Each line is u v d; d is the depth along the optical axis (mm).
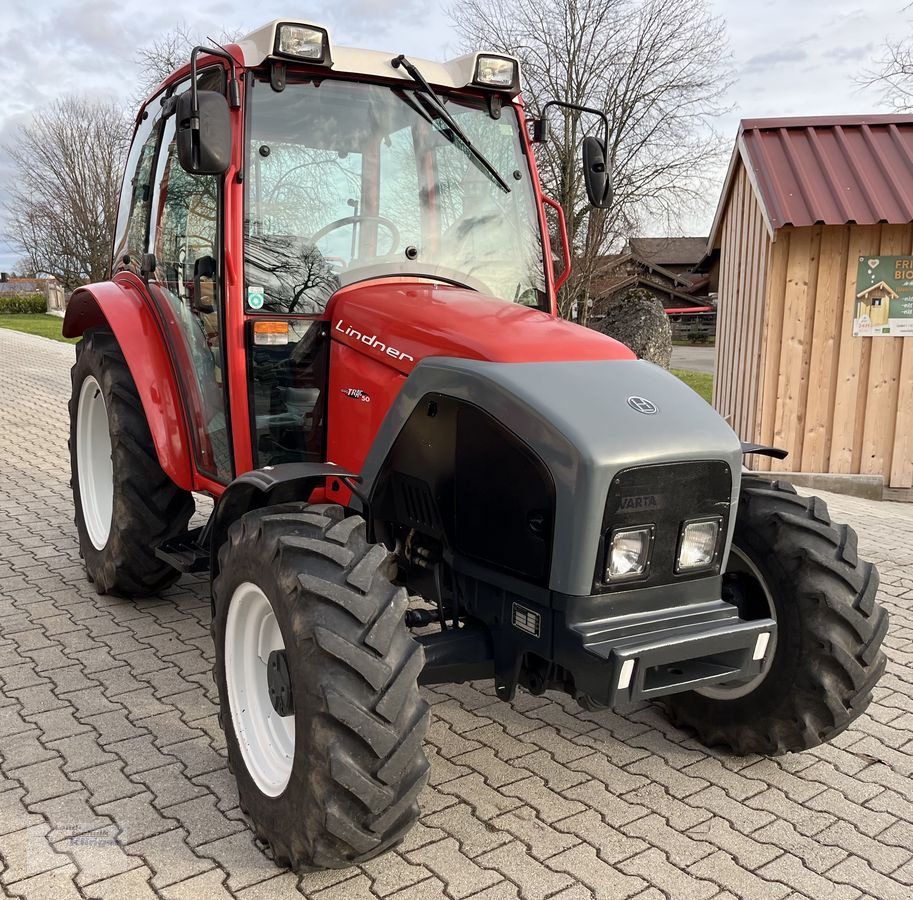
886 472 7922
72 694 3465
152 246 4012
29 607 4328
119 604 4395
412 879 2477
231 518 2912
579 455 2398
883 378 7773
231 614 2752
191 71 2715
